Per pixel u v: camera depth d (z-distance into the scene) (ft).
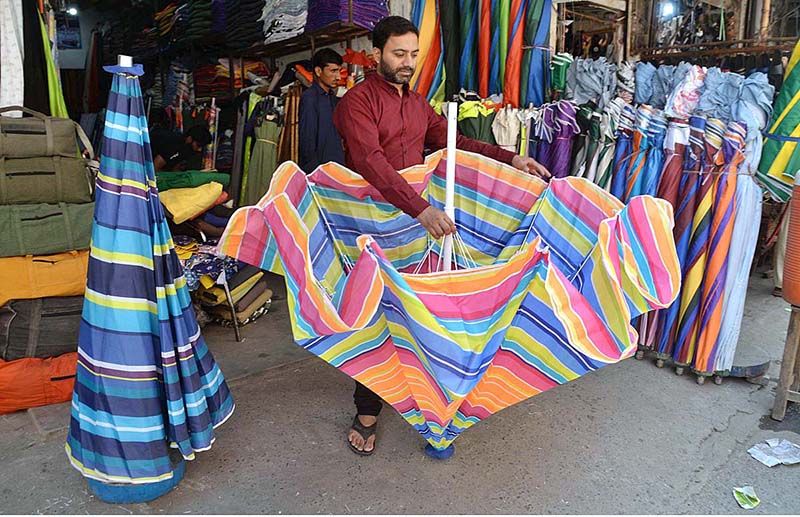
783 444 7.48
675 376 9.47
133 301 5.88
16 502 6.28
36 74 10.01
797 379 8.37
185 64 18.94
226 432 7.71
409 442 7.54
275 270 5.98
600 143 9.77
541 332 5.42
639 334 9.84
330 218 6.92
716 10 15.28
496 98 10.71
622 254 5.50
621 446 7.48
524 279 5.15
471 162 7.12
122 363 5.90
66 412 8.00
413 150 7.03
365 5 12.53
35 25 9.93
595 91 9.82
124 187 5.77
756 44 14.39
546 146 10.14
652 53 14.67
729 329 8.85
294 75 15.60
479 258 7.40
